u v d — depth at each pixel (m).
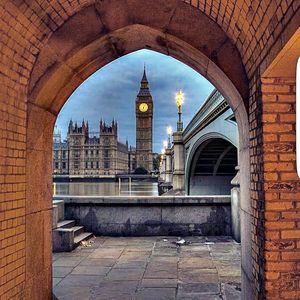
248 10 3.83
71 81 6.12
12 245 4.73
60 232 10.00
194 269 8.12
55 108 6.13
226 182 35.28
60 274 7.85
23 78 5.07
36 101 5.38
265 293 4.04
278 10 3.19
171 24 5.22
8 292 4.59
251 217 4.82
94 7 5.29
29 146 5.31
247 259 5.21
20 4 4.27
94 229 12.30
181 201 12.16
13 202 4.78
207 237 11.91
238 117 5.87
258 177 4.40
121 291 6.70
